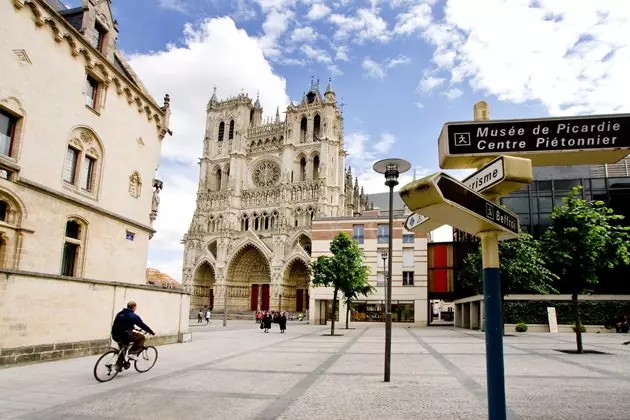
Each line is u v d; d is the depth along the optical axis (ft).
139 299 69.82
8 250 58.70
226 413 27.53
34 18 62.90
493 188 15.75
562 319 114.62
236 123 326.03
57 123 67.00
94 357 56.18
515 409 28.07
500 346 15.92
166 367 48.29
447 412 27.58
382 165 42.57
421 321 167.43
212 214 313.94
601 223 64.69
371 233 181.57
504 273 98.73
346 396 32.65
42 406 28.96
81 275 71.92
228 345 78.13
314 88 331.77
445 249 174.50
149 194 92.17
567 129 15.80
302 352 65.87
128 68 92.12
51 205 65.57
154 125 94.63
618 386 36.11
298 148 306.35
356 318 175.83
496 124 16.15
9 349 46.85
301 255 265.95
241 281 293.84
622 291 124.47
